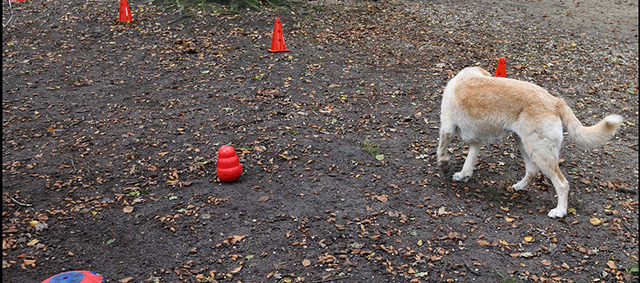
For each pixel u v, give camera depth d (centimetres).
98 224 471
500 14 1308
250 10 1164
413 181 564
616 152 662
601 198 548
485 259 437
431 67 923
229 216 489
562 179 495
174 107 729
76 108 720
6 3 1191
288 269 418
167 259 427
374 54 973
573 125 488
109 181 544
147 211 493
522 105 486
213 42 990
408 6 1329
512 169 604
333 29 1100
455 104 524
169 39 998
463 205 522
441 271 419
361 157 610
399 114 734
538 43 1089
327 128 681
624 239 476
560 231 483
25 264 412
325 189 540
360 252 439
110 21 1084
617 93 852
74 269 410
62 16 1112
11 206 491
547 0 1504
